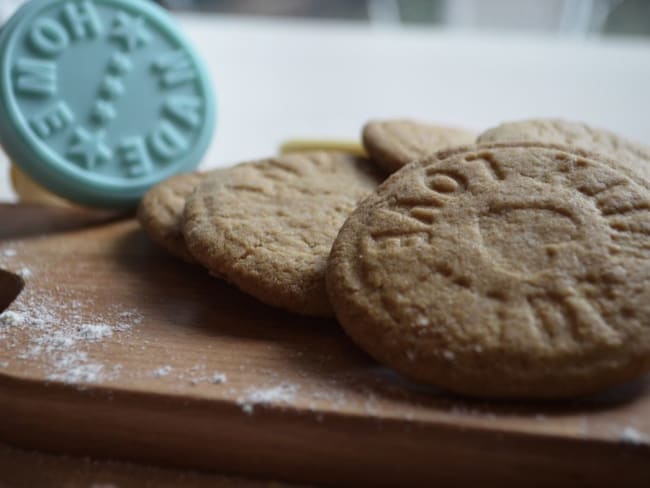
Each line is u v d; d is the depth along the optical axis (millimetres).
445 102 394
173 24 265
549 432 163
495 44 461
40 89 242
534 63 434
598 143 222
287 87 415
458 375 169
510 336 169
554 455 163
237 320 201
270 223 213
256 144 368
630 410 168
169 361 185
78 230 251
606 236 179
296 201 222
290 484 179
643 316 168
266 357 187
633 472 162
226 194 222
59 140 247
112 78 253
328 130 377
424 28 492
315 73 432
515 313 171
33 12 243
